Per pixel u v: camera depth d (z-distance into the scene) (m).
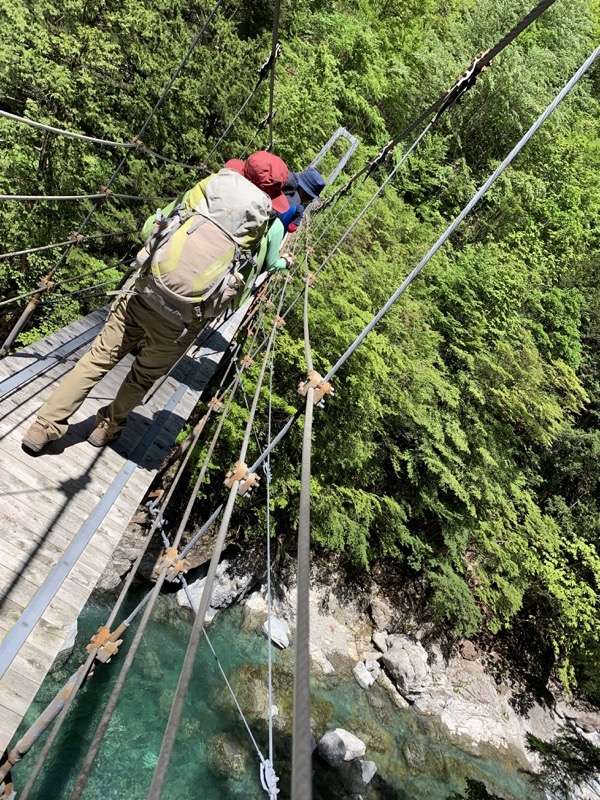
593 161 18.12
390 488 12.49
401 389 11.26
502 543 12.73
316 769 8.48
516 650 13.12
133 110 10.71
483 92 16.16
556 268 15.49
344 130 10.06
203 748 7.36
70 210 10.30
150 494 3.45
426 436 11.59
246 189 2.40
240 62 11.03
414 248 12.50
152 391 4.01
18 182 10.18
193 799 6.75
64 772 6.05
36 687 2.06
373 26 16.11
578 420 15.23
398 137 4.44
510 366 12.58
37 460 2.91
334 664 10.67
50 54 10.04
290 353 9.58
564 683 12.30
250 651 9.62
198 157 11.17
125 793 6.30
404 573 12.64
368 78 14.34
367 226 11.94
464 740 10.54
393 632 11.82
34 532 2.58
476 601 12.91
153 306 2.46
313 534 10.78
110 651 2.17
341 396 10.37
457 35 17.12
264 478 10.30
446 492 12.09
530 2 16.72
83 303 10.50
